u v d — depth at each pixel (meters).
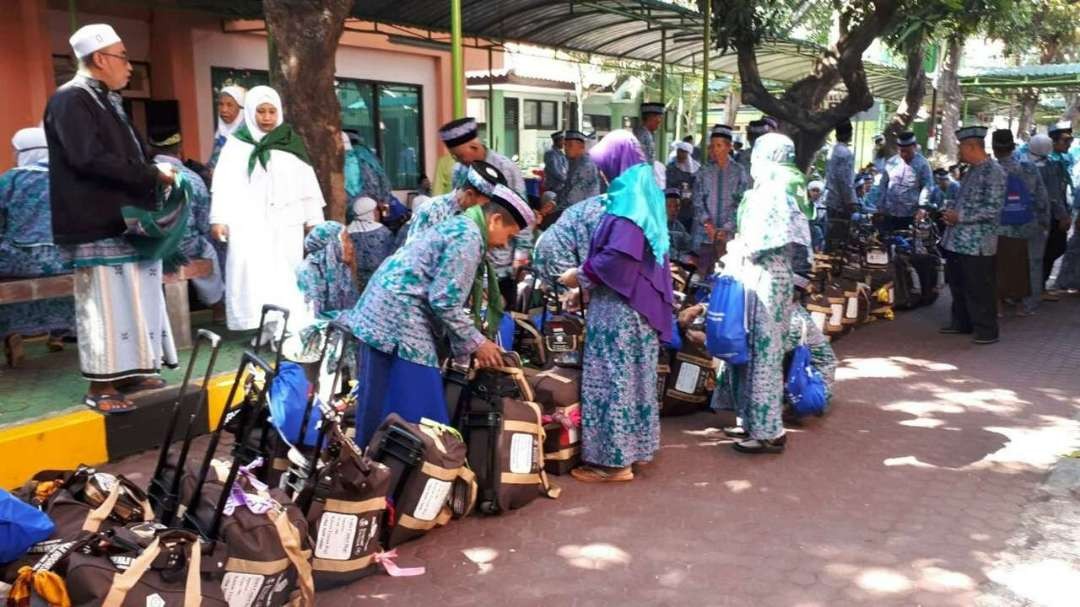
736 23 10.74
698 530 4.29
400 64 13.83
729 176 8.32
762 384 5.20
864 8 10.51
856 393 6.75
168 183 4.77
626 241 4.57
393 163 14.07
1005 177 8.34
